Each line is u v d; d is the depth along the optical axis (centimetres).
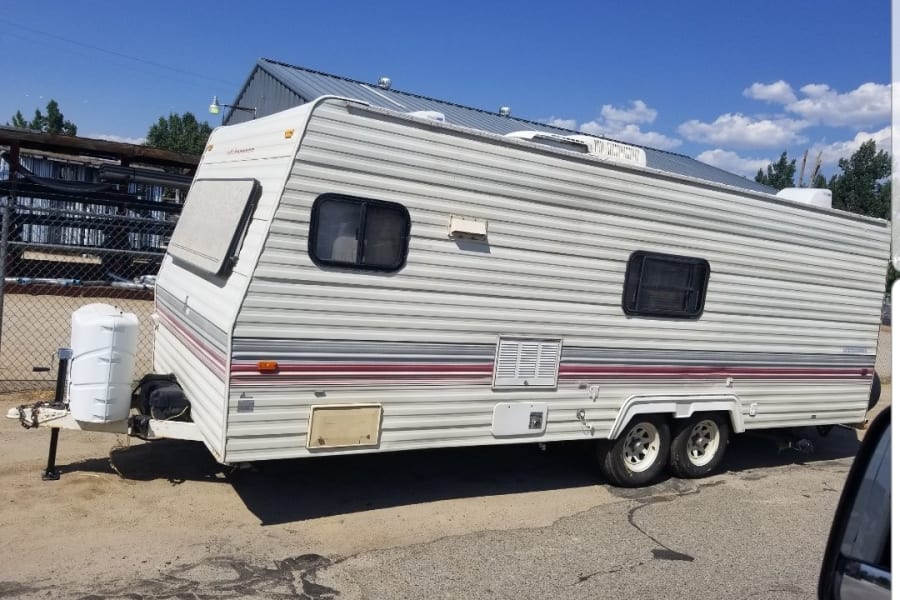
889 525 201
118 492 549
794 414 770
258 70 1652
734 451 868
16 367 859
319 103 488
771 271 725
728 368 711
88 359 520
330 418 512
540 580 477
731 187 684
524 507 609
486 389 577
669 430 698
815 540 588
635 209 630
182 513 525
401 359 535
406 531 537
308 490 596
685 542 562
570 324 610
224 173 612
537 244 584
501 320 576
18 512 497
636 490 680
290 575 453
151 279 1455
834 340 790
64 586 413
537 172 577
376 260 518
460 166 543
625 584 482
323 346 504
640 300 646
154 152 1579
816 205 753
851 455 904
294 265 488
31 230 1545
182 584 429
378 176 512
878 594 197
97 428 533
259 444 489
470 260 556
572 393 620
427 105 1451
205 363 522
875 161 2828
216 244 539
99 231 1620
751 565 528
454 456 725
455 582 464
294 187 484
